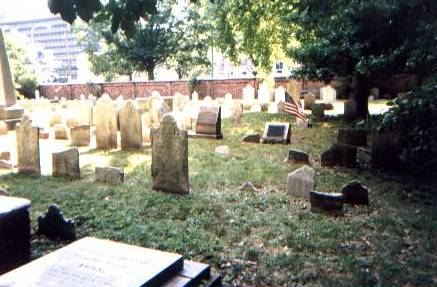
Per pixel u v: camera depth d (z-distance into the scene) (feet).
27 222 17.70
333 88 92.84
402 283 15.38
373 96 94.99
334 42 53.52
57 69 287.69
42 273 12.96
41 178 30.91
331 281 15.46
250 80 112.88
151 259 13.84
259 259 17.52
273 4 53.78
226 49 72.59
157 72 148.77
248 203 24.68
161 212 23.35
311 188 25.38
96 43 141.18
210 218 22.25
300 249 18.49
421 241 19.12
